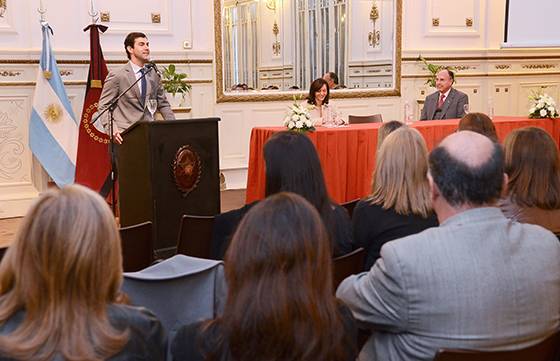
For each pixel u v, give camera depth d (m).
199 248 2.88
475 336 1.48
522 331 1.51
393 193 2.27
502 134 5.79
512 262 1.51
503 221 1.56
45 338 1.18
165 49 6.69
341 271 2.12
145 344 1.29
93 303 1.22
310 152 2.10
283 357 1.19
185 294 1.64
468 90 8.17
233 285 1.24
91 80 5.97
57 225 1.20
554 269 1.56
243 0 7.11
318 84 6.07
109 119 4.73
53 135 5.91
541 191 2.42
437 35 7.98
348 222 2.30
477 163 1.54
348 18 7.79
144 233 2.64
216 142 4.20
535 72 8.40
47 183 6.15
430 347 1.50
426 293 1.48
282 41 7.50
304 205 1.27
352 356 1.31
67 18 6.17
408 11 7.82
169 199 4.04
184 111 6.84
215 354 1.25
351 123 6.32
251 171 5.25
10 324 1.22
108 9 6.36
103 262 1.22
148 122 3.89
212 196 4.23
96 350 1.20
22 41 5.95
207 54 6.90
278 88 7.56
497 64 8.20
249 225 1.25
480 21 8.16
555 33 7.43
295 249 1.21
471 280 1.48
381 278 1.54
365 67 7.94
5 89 5.89
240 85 7.25
